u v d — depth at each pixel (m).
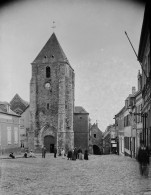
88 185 14.46
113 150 69.88
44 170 22.45
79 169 23.12
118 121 66.19
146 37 19.44
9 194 12.33
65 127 64.62
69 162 32.31
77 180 16.38
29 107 67.88
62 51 67.75
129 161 31.66
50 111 64.94
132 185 14.02
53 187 14.02
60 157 45.41
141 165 17.08
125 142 51.25
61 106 64.12
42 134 64.88
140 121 33.41
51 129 64.69
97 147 93.69
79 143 78.19
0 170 22.06
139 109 34.44
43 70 65.75
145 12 14.41
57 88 65.12
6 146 46.53
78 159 40.66
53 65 65.44
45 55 66.31
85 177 17.67
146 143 26.19
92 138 90.50
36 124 65.06
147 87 23.14
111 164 27.44
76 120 78.56
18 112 70.25
